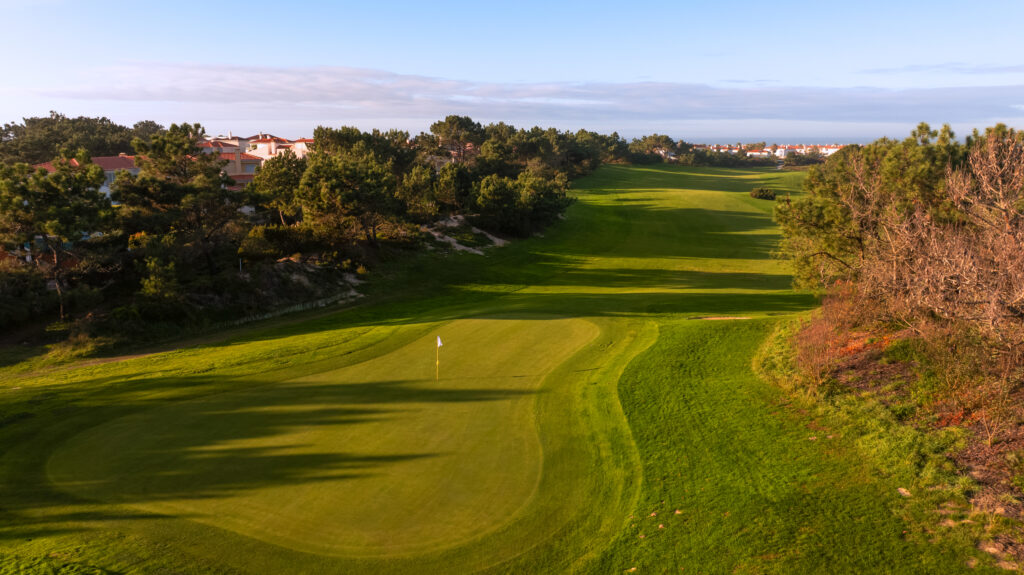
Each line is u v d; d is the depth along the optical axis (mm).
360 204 43375
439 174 73812
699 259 61625
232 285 33375
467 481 11828
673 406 15609
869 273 18391
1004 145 16375
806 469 11844
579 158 137875
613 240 71000
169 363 21453
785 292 41062
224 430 14273
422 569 9219
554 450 13211
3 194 26500
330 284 39594
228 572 9070
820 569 8820
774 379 17078
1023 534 9078
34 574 8727
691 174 150750
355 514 10617
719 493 11141
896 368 15867
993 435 11625
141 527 10180
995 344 13156
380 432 14117
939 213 19203
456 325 25172
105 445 13500
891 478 11109
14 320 27141
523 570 9219
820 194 24031
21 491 11453
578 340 22703
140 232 34375
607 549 9688
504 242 64375
